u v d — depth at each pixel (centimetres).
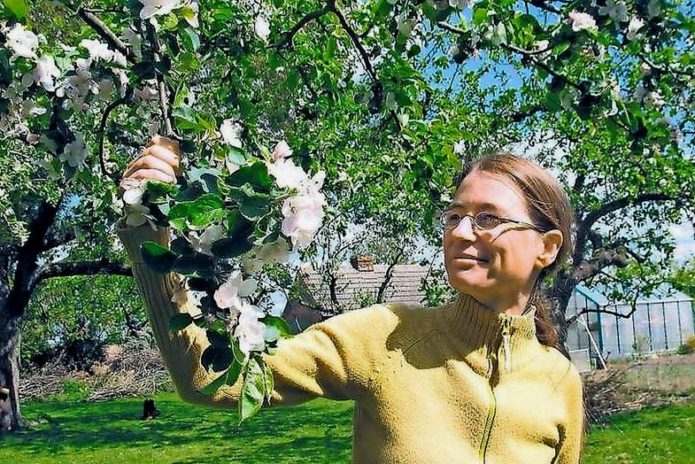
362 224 1155
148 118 215
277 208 121
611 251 1236
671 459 908
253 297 130
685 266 1512
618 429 1095
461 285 167
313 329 165
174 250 124
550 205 174
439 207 355
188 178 131
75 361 2191
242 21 325
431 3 265
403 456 157
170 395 2055
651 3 292
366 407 163
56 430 1341
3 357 1325
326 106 411
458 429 161
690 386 1402
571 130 1179
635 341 1936
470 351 168
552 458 177
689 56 352
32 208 1248
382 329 166
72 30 293
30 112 200
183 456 1065
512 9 326
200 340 145
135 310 2172
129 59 202
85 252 1382
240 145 138
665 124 344
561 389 181
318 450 1085
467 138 372
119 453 1102
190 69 184
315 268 1340
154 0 160
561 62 304
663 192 1200
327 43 372
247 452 1084
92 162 246
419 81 334
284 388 155
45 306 2153
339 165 578
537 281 185
